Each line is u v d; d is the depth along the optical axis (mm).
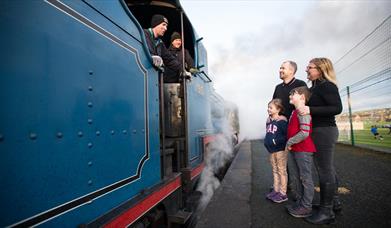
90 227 1165
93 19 1332
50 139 991
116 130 1492
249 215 2537
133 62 1774
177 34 3363
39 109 950
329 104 2100
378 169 4492
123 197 1532
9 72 842
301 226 2254
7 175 812
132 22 1809
